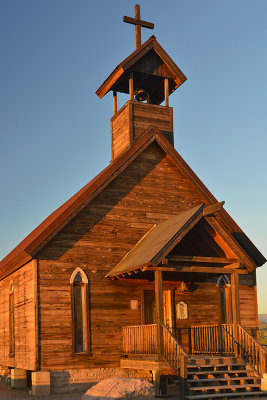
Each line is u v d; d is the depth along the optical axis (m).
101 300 19.89
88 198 20.19
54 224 19.36
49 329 18.77
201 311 21.72
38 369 18.33
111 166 21.00
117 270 19.27
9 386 21.78
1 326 24.89
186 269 17.39
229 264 18.58
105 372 19.19
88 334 19.33
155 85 25.23
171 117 23.59
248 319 22.64
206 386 16.14
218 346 18.81
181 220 18.23
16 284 21.81
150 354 17.20
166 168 22.47
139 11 24.41
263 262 22.27
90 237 20.20
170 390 17.61
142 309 20.47
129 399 14.95
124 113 23.20
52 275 19.23
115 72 23.45
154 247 17.70
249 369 17.22
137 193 21.58
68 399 16.75
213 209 17.28
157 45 23.58
